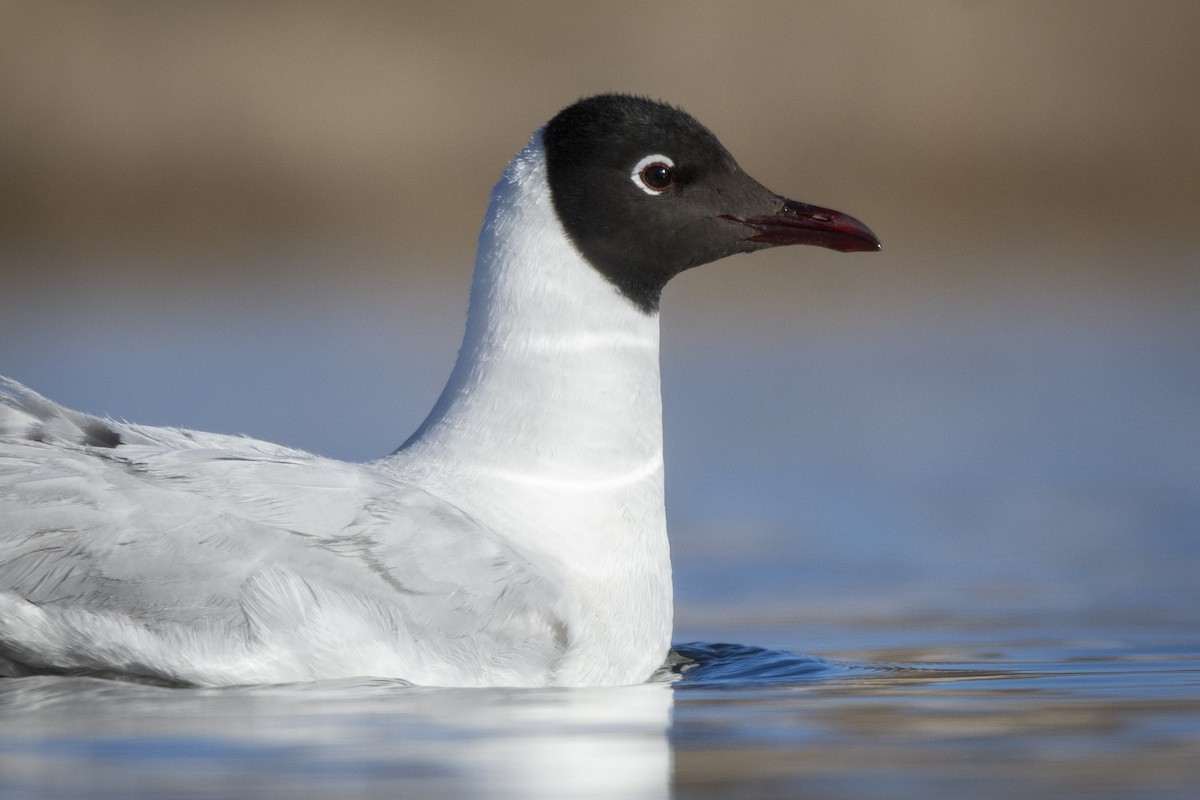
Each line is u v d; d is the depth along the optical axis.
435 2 41.12
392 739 8.59
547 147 10.59
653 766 8.23
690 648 11.53
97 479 9.81
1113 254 38.75
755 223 10.91
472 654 9.78
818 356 27.41
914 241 40.66
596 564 10.25
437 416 10.56
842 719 9.23
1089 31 42.50
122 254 38.75
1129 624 12.37
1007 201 41.84
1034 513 17.16
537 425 10.31
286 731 8.72
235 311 31.38
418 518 9.88
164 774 7.94
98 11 40.41
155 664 9.70
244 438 10.55
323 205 39.84
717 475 19.45
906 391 24.44
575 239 10.45
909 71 41.72
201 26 40.72
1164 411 22.44
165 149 39.91
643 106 10.72
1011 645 11.68
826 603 13.51
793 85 41.28
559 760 8.30
